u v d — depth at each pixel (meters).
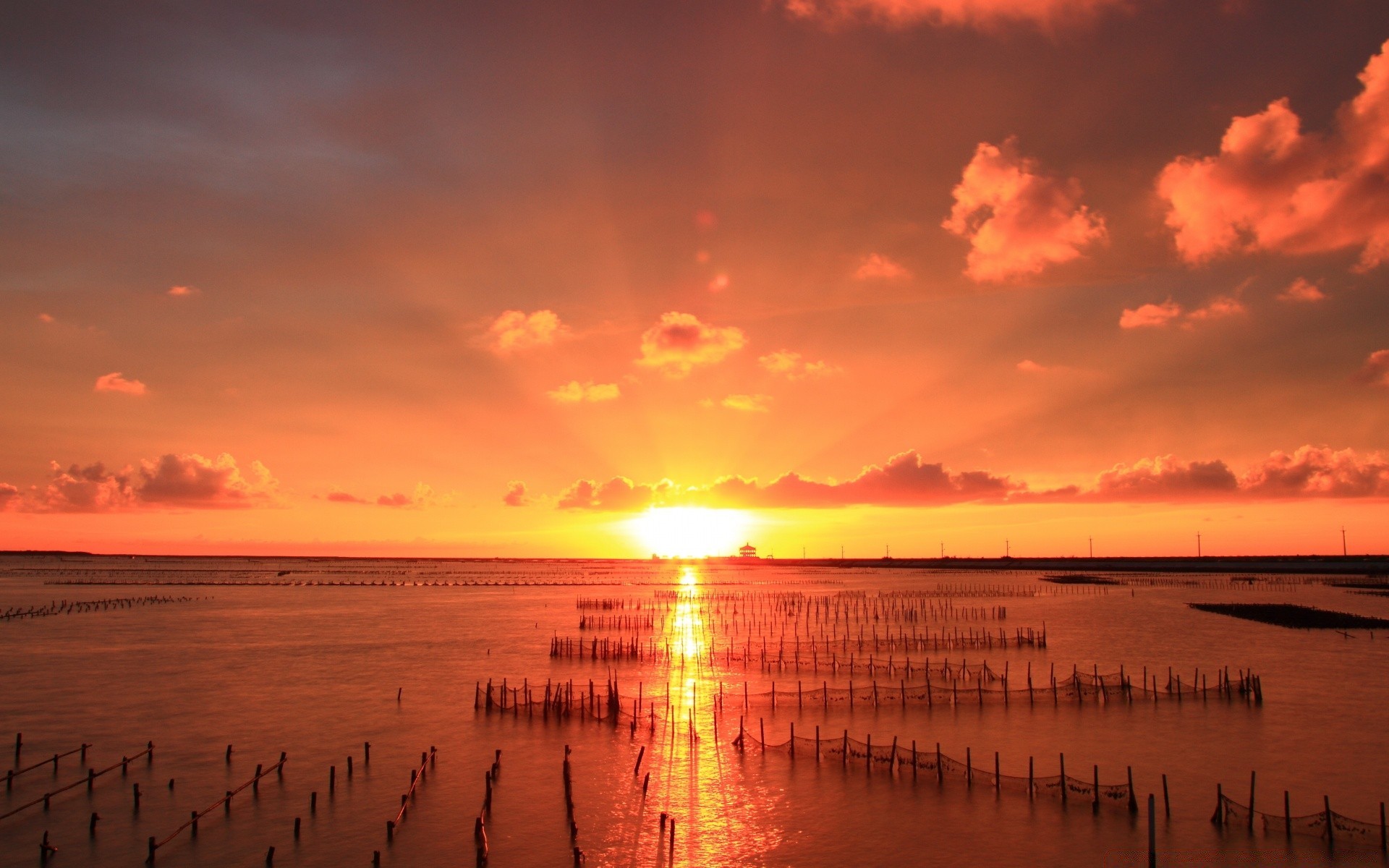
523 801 45.44
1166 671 84.44
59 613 148.88
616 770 50.62
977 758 52.59
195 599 189.25
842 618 147.38
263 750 55.38
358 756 54.03
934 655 97.38
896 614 151.88
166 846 39.59
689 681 79.88
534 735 58.75
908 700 68.50
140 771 50.88
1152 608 162.00
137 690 75.12
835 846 39.59
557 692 66.50
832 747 54.25
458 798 46.06
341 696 72.62
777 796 46.06
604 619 140.62
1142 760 52.16
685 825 42.19
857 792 46.50
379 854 37.66
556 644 99.50
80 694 73.44
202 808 44.53
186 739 58.16
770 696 71.25
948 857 38.31
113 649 102.50
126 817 43.31
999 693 71.00
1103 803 44.50
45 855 38.25
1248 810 41.88
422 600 195.50
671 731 59.50
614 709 63.78
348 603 180.75
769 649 103.06
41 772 50.62
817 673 84.00
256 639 112.81
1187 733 58.34
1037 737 57.34
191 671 85.94
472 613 157.88
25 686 76.88
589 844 39.94
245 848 39.41
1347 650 99.31
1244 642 106.50
